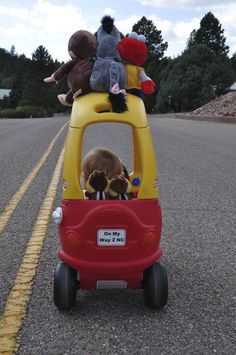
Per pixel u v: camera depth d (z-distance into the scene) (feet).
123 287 10.26
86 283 10.09
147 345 8.84
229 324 9.67
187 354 8.57
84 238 9.48
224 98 108.27
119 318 9.86
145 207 9.61
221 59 191.72
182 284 11.64
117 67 10.01
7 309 10.14
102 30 10.62
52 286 11.32
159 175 25.70
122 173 10.87
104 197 9.82
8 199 19.92
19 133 56.29
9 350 8.57
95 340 8.98
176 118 114.32
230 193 21.59
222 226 16.46
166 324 9.62
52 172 26.53
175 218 17.35
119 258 9.62
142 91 10.54
